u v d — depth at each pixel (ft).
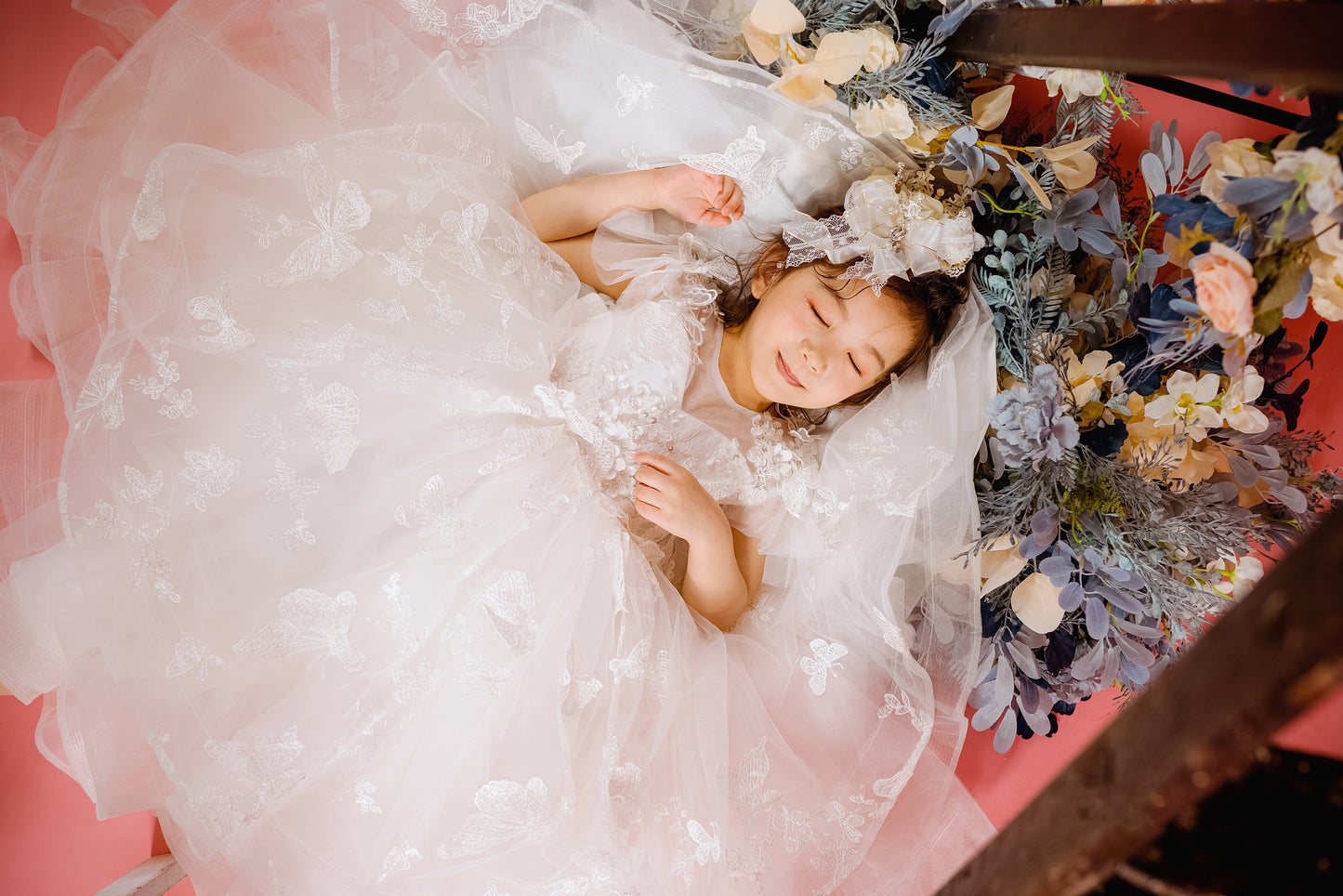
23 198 4.19
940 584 4.83
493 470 4.15
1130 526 4.35
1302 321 5.21
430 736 3.88
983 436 4.78
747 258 5.28
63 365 4.01
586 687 4.19
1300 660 1.62
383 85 4.49
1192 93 4.69
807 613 4.94
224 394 3.74
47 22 4.84
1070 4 4.09
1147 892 2.20
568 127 4.94
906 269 4.60
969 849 4.55
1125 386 4.45
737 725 4.49
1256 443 4.51
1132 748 1.99
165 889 4.09
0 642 3.79
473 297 4.28
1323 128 2.83
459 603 3.96
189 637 3.55
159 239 3.83
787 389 4.79
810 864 4.30
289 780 3.61
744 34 4.51
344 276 4.02
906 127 4.58
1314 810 2.03
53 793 4.26
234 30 4.39
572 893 3.96
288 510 3.72
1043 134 4.92
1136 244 4.63
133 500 3.61
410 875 3.74
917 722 4.56
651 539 5.06
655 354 4.79
